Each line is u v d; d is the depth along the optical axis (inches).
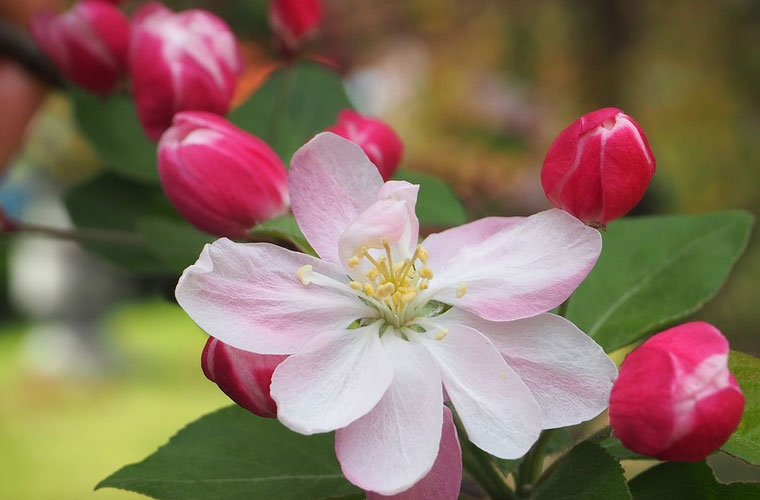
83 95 10.5
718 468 14.4
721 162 20.8
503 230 7.2
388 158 8.4
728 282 19.5
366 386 6.9
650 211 15.7
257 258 7.0
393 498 6.7
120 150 10.3
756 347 19.6
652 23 20.2
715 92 20.7
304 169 7.2
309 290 7.1
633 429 6.5
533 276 7.0
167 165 7.9
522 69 20.9
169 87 8.6
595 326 8.3
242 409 7.8
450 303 7.1
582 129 7.1
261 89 10.4
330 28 20.7
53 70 10.9
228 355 6.8
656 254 8.5
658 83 20.7
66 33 9.9
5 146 11.1
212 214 7.9
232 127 8.0
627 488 6.8
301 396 6.8
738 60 20.7
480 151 19.2
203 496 7.4
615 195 7.1
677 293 8.3
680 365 6.4
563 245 7.0
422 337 7.1
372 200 7.2
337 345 7.0
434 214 9.1
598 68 20.1
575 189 7.1
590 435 7.1
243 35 19.9
